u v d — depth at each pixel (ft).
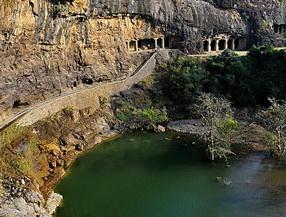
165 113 240.94
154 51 278.05
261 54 263.70
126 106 244.01
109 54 254.47
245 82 252.42
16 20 179.63
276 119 190.49
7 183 148.36
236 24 305.53
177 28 286.87
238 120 235.81
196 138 218.18
